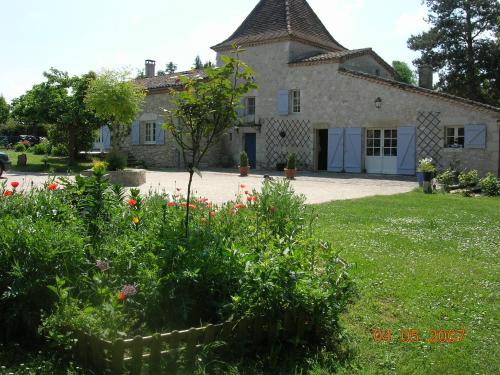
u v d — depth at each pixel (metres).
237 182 18.05
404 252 7.30
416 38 33.91
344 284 4.32
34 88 22.88
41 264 3.93
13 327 3.97
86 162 26.20
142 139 27.55
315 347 4.06
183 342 3.51
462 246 7.82
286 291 3.86
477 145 18.95
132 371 3.26
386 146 21.78
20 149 36.62
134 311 3.96
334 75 22.83
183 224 4.64
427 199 13.96
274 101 24.92
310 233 5.79
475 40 32.53
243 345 3.79
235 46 4.95
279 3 26.69
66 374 3.39
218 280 4.05
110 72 19.06
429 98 20.06
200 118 4.87
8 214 4.55
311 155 23.77
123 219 4.96
